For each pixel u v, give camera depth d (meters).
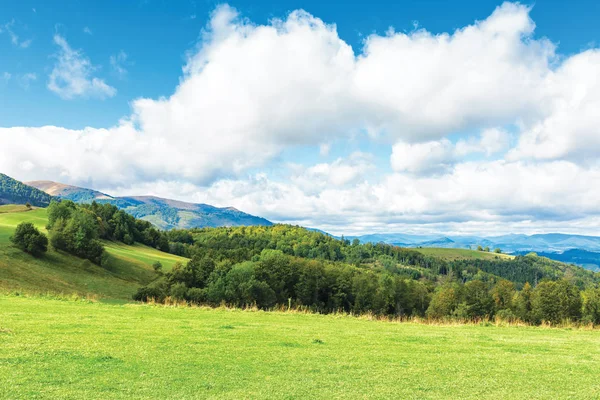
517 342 21.39
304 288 97.44
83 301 34.50
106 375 11.55
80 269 112.50
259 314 32.06
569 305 72.44
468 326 31.44
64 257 116.12
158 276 129.75
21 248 108.31
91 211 172.38
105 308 29.14
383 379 12.48
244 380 11.76
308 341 18.69
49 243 120.00
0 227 130.75
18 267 96.88
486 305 90.06
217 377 11.92
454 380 12.69
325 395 10.64
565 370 14.57
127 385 10.74
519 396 11.20
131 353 14.33
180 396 10.09
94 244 123.12
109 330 18.72
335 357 15.40
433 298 110.38
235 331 20.73
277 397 10.31
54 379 10.88
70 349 14.34
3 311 23.28
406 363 14.94
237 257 135.50
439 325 31.86
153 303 37.31
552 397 11.17
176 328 20.64
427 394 11.10
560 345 20.70
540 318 73.62
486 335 24.41
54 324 19.39
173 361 13.52
